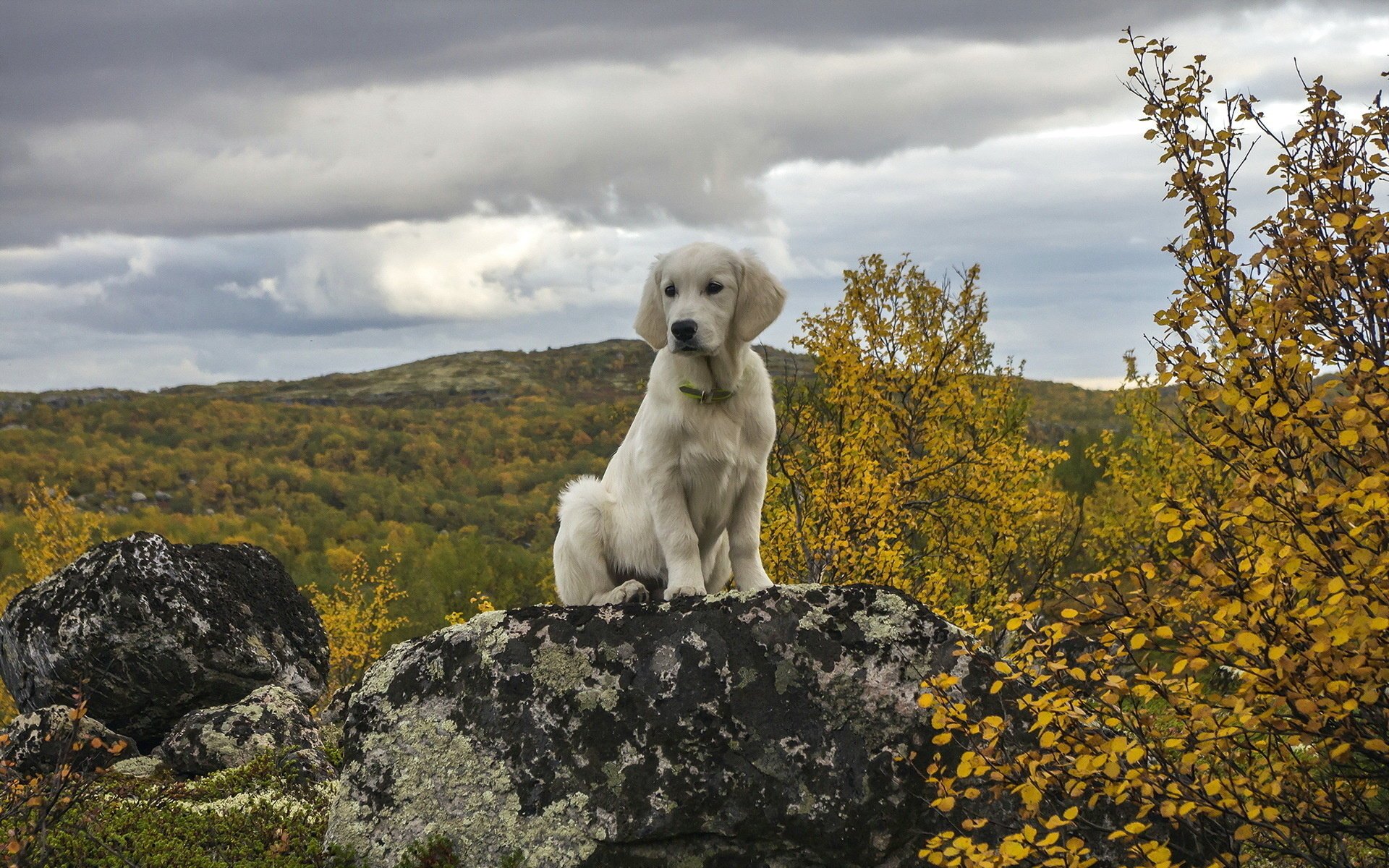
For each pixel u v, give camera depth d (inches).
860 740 189.3
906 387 561.0
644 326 228.1
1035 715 187.0
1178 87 188.5
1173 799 152.5
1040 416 2363.4
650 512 220.8
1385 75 177.2
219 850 220.7
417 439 4436.5
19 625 416.5
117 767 332.8
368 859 195.5
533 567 1610.5
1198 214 186.9
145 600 408.2
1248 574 151.7
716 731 190.2
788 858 185.5
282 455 4365.2
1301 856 167.9
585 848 185.2
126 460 4057.6
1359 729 158.2
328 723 417.7
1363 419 140.9
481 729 199.3
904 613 199.2
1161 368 172.9
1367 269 169.6
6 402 5032.0
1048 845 156.1
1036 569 593.6
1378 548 150.7
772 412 226.4
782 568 470.3
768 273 222.2
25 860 197.2
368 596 1429.6
